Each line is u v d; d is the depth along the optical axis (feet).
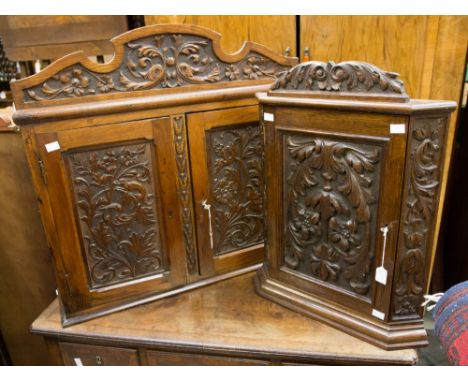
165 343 3.21
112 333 3.29
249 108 3.48
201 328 3.30
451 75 4.07
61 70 2.86
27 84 2.79
